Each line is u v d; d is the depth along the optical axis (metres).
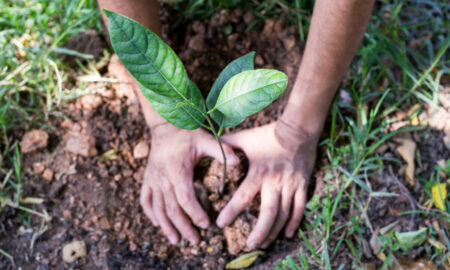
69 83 1.04
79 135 0.99
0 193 0.97
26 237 0.95
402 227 0.92
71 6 1.05
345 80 1.02
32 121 1.01
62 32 1.05
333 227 0.93
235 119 0.74
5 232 0.95
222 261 0.93
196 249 0.93
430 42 1.05
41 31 1.03
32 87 1.03
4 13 1.05
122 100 1.03
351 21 0.77
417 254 0.90
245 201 0.90
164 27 1.08
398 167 0.96
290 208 0.92
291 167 0.90
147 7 0.87
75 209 0.97
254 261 0.93
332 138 0.96
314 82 0.86
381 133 0.99
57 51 1.01
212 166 0.92
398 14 1.11
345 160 0.96
